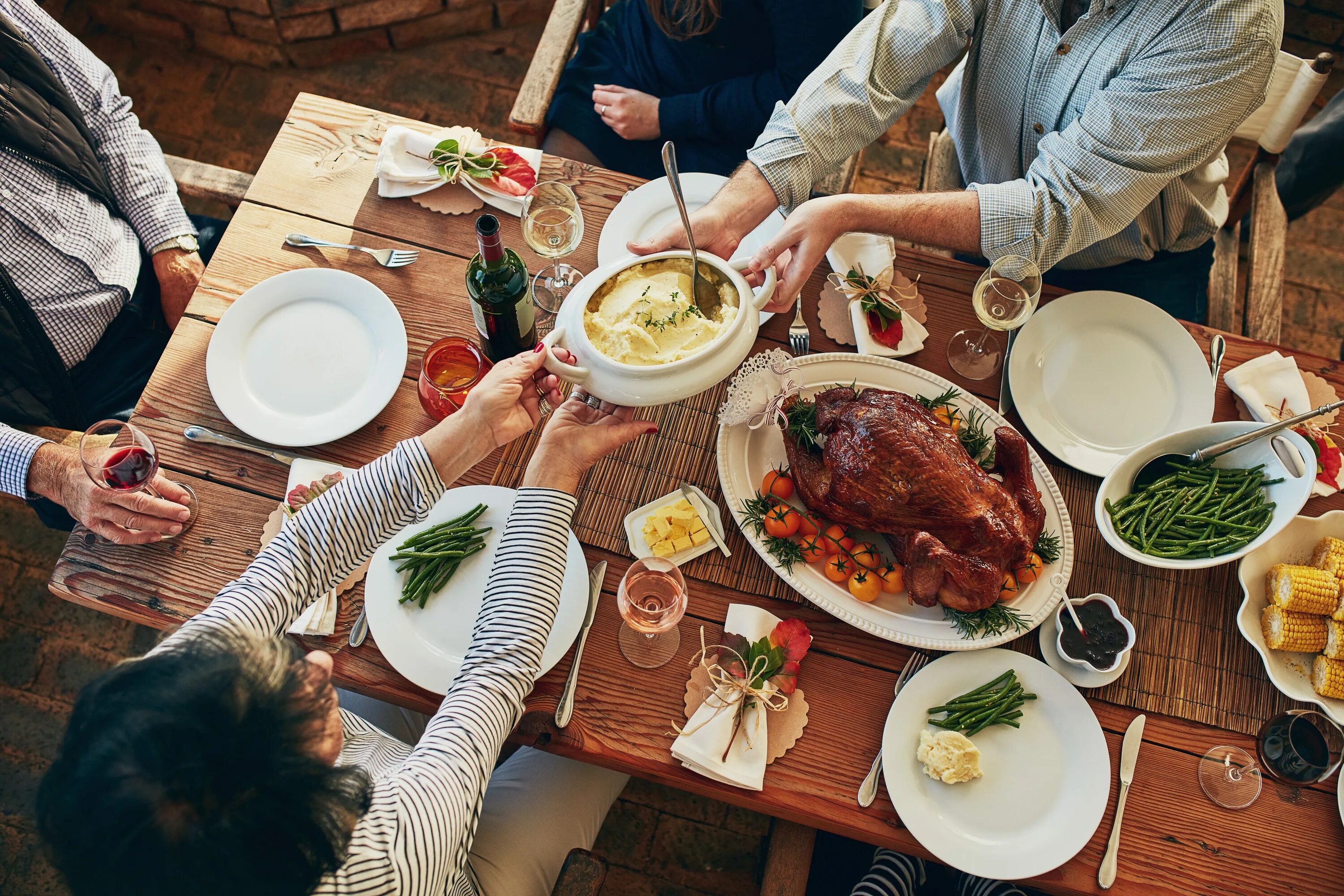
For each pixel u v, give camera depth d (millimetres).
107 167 1966
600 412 1352
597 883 1317
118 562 1453
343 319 1636
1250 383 1660
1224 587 1544
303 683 881
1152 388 1662
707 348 1242
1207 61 1576
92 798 784
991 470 1537
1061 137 1741
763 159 1725
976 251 1765
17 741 2385
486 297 1354
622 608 1334
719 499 1560
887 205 1665
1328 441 1620
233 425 1562
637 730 1398
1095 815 1342
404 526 1262
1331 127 1964
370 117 1840
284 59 3309
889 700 1442
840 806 1375
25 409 1842
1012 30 1827
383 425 1576
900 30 1812
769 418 1466
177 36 3285
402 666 1372
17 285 1771
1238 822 1385
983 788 1373
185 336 1622
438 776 1088
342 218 1740
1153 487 1514
